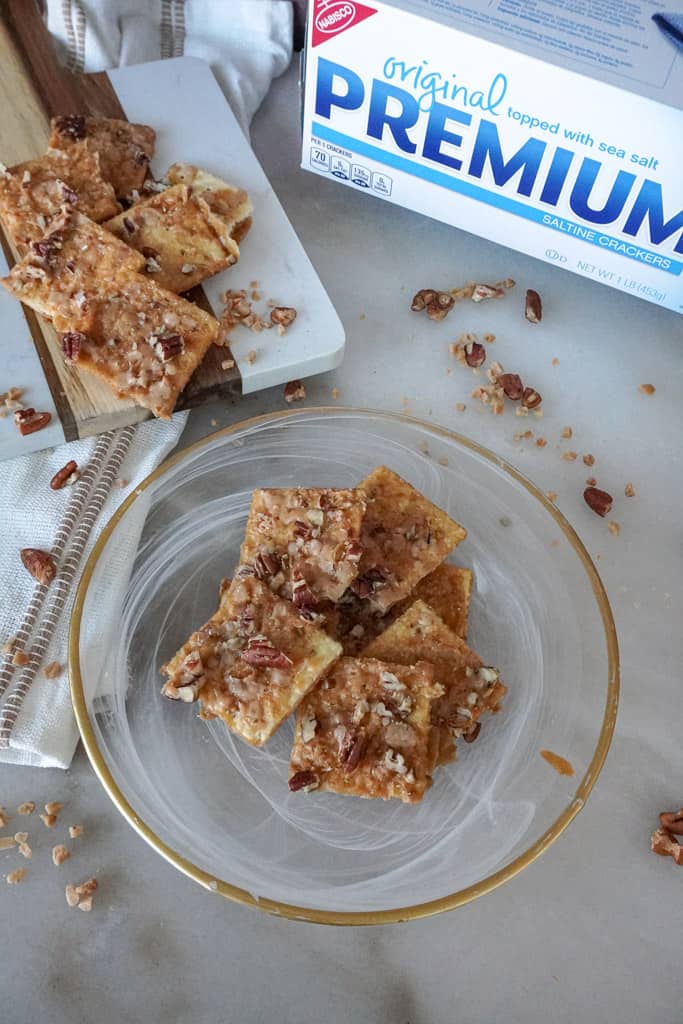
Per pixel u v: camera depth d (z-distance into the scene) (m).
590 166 0.57
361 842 0.48
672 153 0.55
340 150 0.63
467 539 0.56
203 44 0.71
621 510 0.59
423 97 0.58
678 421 0.62
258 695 0.49
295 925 0.49
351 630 0.52
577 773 0.50
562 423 0.61
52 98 0.66
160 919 0.49
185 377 0.56
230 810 0.49
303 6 0.71
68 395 0.56
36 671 0.52
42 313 0.58
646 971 0.49
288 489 0.53
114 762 0.48
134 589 0.53
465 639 0.53
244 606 0.50
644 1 0.56
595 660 0.52
